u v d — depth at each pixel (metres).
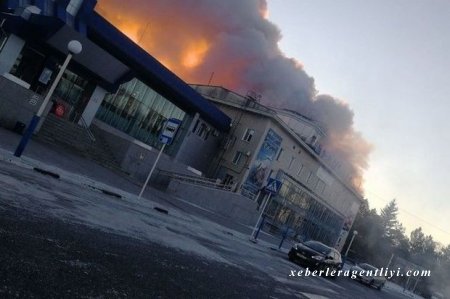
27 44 22.66
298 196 46.91
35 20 21.06
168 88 32.50
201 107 35.47
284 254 20.80
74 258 5.18
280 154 41.38
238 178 37.44
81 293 4.19
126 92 30.73
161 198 19.39
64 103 25.67
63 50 23.59
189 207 22.05
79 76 26.48
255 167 38.03
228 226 21.81
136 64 29.25
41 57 23.70
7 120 17.00
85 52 24.47
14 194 7.14
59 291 4.01
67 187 10.47
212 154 40.06
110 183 15.47
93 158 22.28
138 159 25.28
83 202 9.34
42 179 9.96
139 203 13.80
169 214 14.94
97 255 5.76
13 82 16.86
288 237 41.69
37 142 17.45
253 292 7.93
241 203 30.30
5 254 4.32
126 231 8.27
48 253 4.93
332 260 18.06
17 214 5.98
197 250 9.84
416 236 129.12
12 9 21.38
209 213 24.58
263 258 14.61
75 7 23.58
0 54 21.20
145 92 32.19
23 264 4.27
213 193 28.03
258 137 37.91
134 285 5.17
